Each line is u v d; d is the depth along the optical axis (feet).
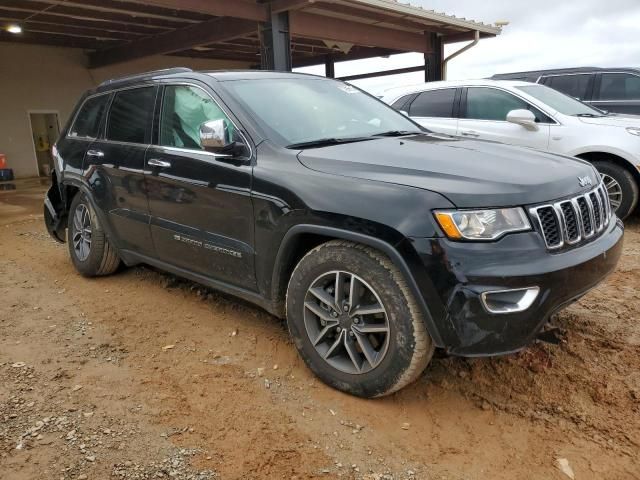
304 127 11.44
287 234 9.73
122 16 36.94
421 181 8.60
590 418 8.85
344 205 8.86
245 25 36.11
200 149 11.68
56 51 49.32
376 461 7.93
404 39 41.29
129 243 14.24
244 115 11.02
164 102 13.01
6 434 8.48
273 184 9.88
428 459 7.98
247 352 11.30
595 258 8.99
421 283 8.14
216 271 11.60
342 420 8.90
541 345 11.18
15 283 16.06
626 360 10.55
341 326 9.39
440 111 24.99
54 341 11.92
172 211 12.28
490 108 23.68
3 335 12.25
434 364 10.61
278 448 8.19
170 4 27.55
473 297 7.89
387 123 13.21
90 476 7.56
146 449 8.16
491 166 9.30
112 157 14.12
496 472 7.70
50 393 9.71
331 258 9.24
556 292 8.30
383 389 9.04
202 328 12.52
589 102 28.40
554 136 21.77
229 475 7.61
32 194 37.40
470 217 8.05
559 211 8.70
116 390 9.83
